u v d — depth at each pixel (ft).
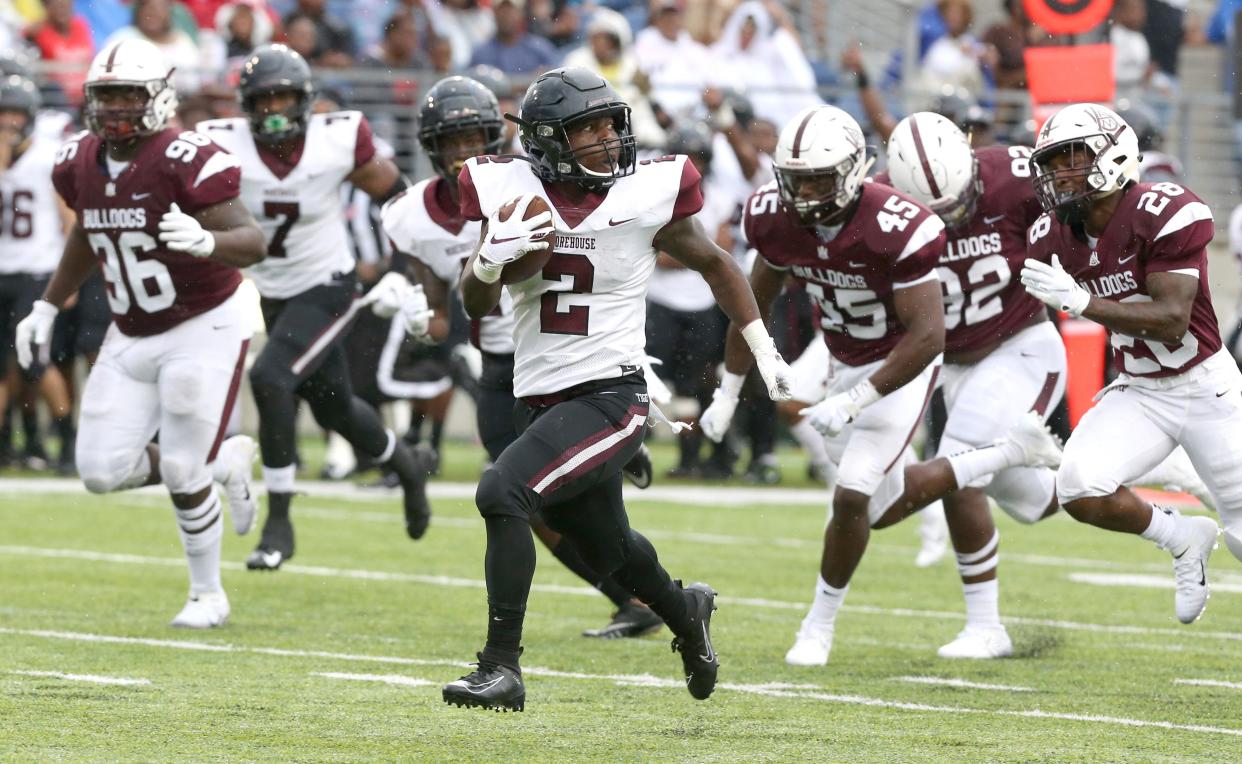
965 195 63.10
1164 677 58.54
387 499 116.78
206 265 63.41
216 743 44.04
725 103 127.44
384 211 70.13
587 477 45.19
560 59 147.84
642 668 58.80
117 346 64.85
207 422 64.13
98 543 91.30
